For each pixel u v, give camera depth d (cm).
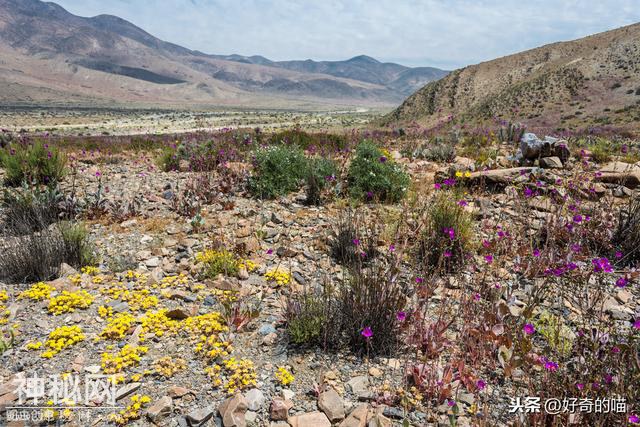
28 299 487
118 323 438
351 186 891
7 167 996
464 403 350
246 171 1012
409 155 1291
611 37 15788
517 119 11719
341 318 446
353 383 374
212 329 443
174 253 640
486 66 18850
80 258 593
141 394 358
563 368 359
